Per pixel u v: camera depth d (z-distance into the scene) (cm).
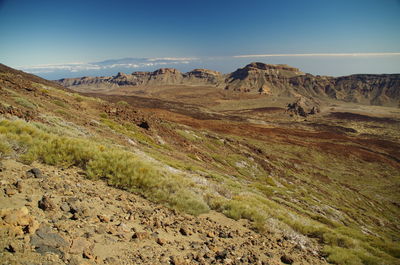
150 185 822
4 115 1252
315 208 3100
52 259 323
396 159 10912
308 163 8162
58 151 845
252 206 1110
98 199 603
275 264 552
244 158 5019
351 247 911
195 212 760
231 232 695
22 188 500
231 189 1744
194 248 514
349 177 7900
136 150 1900
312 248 784
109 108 3409
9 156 685
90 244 390
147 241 474
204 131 6312
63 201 514
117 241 432
